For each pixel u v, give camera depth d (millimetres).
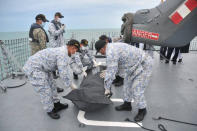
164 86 3629
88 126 2262
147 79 2246
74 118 2469
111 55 1991
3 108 2785
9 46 4348
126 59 2127
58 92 3416
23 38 4910
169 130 2135
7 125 2305
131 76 2270
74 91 2438
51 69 2344
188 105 2787
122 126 2248
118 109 2646
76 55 3312
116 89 3502
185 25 1824
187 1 1751
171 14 1863
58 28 4320
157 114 2516
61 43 4496
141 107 2307
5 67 4195
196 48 7719
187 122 2305
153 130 2137
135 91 2264
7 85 3693
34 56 2273
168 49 5367
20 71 4438
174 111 2600
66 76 2227
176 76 4301
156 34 2033
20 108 2787
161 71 4727
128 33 2951
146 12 2131
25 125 2307
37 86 2285
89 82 2830
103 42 2033
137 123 2291
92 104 2424
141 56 2162
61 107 2711
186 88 3518
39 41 3707
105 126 2256
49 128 2234
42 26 3900
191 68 5012
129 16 2994
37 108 2785
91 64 3783
